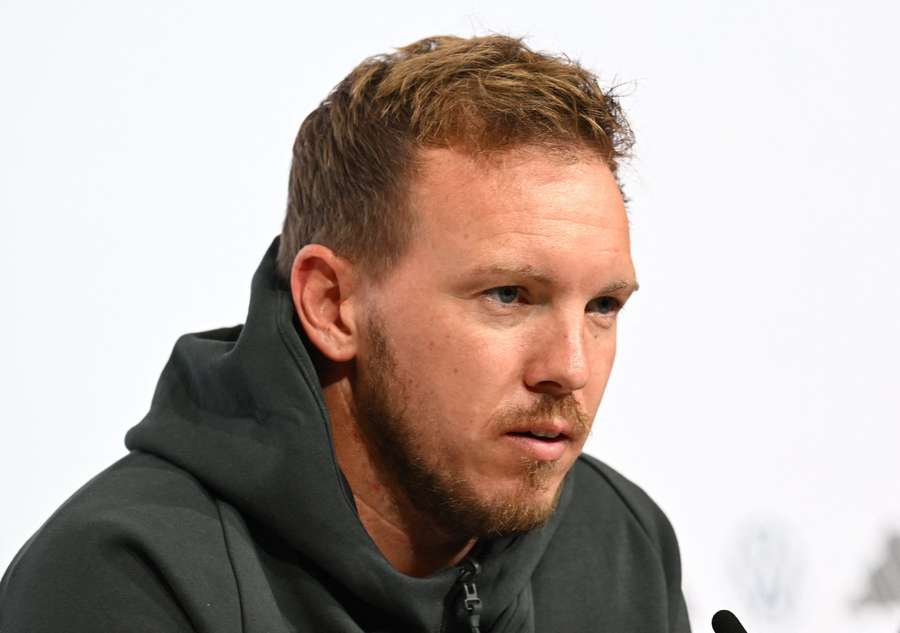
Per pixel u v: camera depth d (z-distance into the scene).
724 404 6.52
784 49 6.80
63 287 5.60
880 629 6.46
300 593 3.41
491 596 3.62
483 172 3.24
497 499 3.31
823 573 6.48
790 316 6.63
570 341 3.23
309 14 6.17
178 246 5.82
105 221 5.70
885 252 6.78
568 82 3.42
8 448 5.46
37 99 5.63
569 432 3.30
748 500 6.48
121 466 3.54
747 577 6.40
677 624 4.28
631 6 6.58
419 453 3.35
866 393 6.66
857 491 6.60
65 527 3.22
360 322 3.43
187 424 3.56
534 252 3.19
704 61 6.66
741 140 6.68
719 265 6.59
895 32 6.92
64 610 3.09
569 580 4.02
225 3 6.00
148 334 5.73
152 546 3.19
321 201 3.53
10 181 5.56
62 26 5.70
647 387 6.44
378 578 3.36
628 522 4.30
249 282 5.94
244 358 3.46
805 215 6.71
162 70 5.86
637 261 6.47
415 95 3.37
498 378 3.24
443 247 3.25
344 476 3.44
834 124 6.81
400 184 3.33
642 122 6.54
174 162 5.85
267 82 6.07
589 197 3.28
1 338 5.49
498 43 3.55
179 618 3.19
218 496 3.46
